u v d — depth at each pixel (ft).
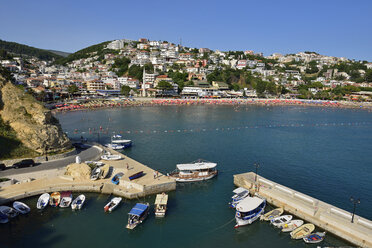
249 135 358.84
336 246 126.72
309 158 262.67
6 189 161.89
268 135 361.10
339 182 205.77
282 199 159.22
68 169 183.21
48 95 631.97
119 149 278.46
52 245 123.54
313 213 143.64
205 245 127.75
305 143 320.29
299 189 192.65
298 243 129.80
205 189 187.42
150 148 286.87
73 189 169.68
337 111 641.81
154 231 137.18
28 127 212.43
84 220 143.13
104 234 132.57
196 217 151.23
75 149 234.79
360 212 161.58
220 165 238.68
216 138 338.54
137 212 141.69
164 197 159.33
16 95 231.30
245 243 129.49
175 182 180.24
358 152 285.02
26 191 160.04
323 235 132.05
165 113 552.00
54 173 186.29
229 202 168.76
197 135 352.90
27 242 125.39
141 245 126.31
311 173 223.30
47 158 208.64
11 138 207.31
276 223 141.28
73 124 408.26
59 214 147.95
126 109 602.85
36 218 143.64
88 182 174.60
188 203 166.71
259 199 156.15
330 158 263.29
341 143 322.96
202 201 169.78
